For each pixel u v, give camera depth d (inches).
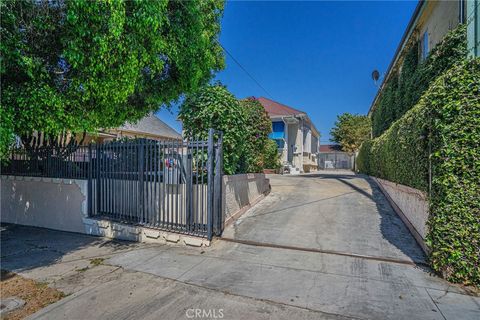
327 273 151.9
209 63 288.0
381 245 190.2
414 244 190.1
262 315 112.3
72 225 264.8
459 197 135.3
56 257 190.1
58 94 176.4
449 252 137.9
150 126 823.1
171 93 280.4
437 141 144.1
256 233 222.7
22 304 125.9
